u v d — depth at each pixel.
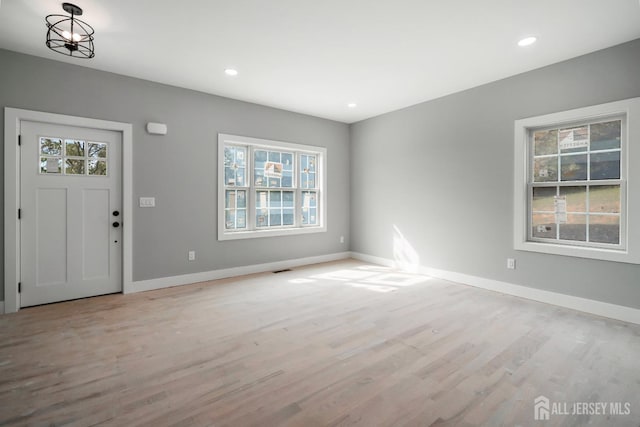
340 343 2.49
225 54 3.21
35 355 2.29
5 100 3.09
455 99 4.29
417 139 4.80
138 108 3.81
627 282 2.93
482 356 2.28
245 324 2.86
